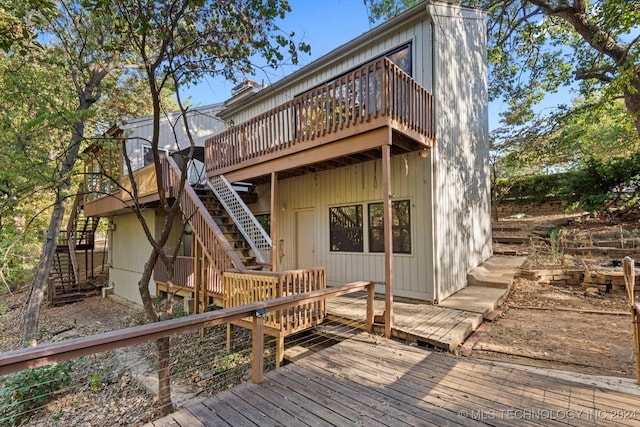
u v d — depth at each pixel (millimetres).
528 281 7836
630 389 3006
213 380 5215
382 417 2625
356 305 6105
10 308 12570
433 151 6430
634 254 8531
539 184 14789
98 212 12242
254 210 10414
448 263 6777
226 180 8273
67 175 7789
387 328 4758
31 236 9203
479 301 6156
